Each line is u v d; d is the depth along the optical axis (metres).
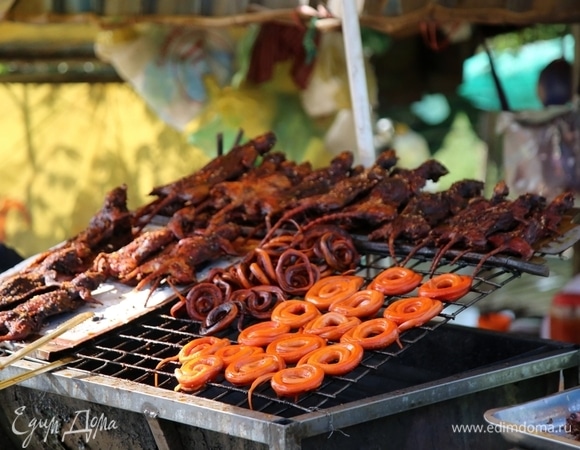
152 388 2.39
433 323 2.77
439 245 2.72
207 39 3.94
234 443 2.33
